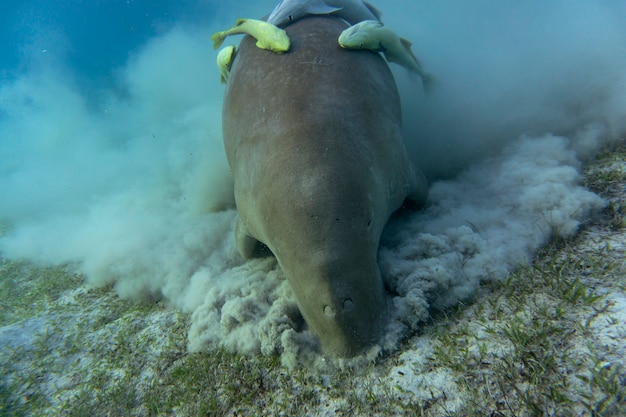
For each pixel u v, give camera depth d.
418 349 2.44
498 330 2.30
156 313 4.02
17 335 4.33
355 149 2.62
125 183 7.79
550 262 2.65
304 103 2.78
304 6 3.93
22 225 7.60
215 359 3.04
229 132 3.38
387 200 2.90
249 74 3.34
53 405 3.33
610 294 2.21
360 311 2.39
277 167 2.54
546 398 1.81
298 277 2.41
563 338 2.04
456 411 1.98
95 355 3.71
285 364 2.71
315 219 2.35
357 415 2.24
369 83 3.16
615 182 3.31
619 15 5.63
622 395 1.67
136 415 2.93
